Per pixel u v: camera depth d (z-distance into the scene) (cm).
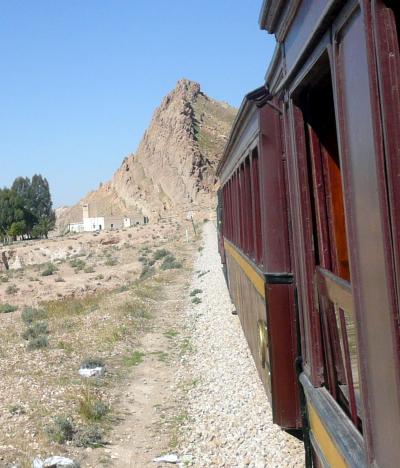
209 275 2523
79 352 1259
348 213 243
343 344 309
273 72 443
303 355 398
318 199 363
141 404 912
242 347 1133
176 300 2033
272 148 514
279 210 510
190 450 700
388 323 200
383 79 192
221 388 912
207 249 4134
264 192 516
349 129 238
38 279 3853
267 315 514
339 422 298
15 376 1055
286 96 397
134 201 14062
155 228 7944
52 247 6769
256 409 773
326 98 363
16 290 3197
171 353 1248
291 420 502
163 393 962
